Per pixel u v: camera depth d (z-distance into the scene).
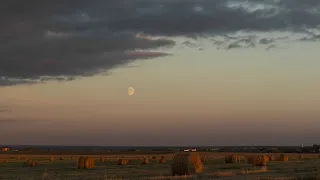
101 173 39.97
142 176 34.00
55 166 58.50
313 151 161.88
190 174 35.03
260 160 51.81
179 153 37.12
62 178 33.28
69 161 78.94
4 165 62.50
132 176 34.25
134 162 68.81
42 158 99.31
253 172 35.53
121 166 55.28
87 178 32.59
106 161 75.38
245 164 54.81
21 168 53.22
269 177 27.67
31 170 48.31
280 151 169.50
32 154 147.12
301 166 45.53
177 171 36.06
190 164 35.97
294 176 28.81
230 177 28.59
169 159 82.19
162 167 51.56
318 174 29.36
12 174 41.12
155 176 33.03
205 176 30.36
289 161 64.44
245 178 27.06
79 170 46.75
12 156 116.69
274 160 68.25
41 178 34.09
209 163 60.28
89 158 51.84
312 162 58.06
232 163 59.81
